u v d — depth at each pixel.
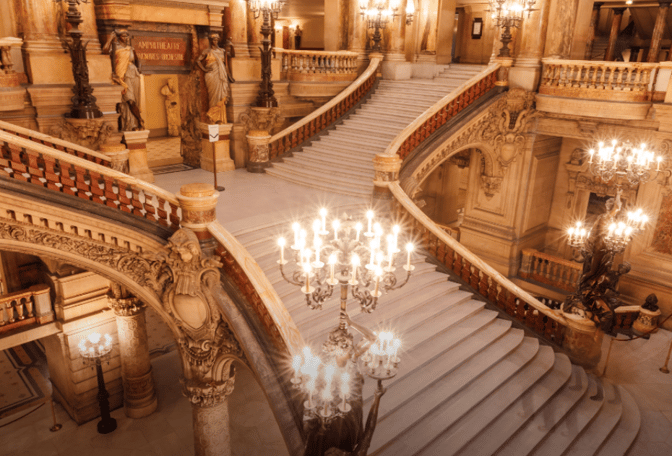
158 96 21.81
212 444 8.30
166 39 12.27
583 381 8.94
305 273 5.00
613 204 9.22
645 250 13.73
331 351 5.08
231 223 9.48
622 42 18.94
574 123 14.55
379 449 6.50
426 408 7.25
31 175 7.30
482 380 8.16
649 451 8.12
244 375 12.51
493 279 9.83
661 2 15.39
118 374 11.48
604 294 9.57
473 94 13.95
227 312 7.31
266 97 13.63
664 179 12.96
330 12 16.78
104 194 7.76
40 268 11.05
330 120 14.84
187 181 12.59
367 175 12.16
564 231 17.23
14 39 9.09
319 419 5.20
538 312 9.86
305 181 12.48
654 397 9.72
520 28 14.31
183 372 8.20
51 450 10.18
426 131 12.77
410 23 16.52
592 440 7.86
